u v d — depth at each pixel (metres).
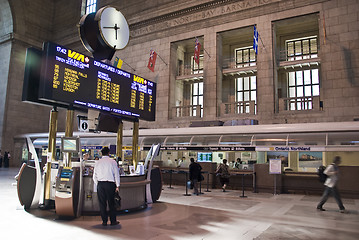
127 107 8.76
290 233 5.61
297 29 20.55
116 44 8.63
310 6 17.67
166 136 17.72
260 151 15.32
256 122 17.47
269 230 5.83
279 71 20.58
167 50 22.89
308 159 15.10
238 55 22.89
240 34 22.62
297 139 13.52
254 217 7.14
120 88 8.55
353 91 15.89
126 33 9.05
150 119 9.77
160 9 23.27
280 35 21.16
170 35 22.91
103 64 8.05
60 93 6.84
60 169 6.72
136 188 7.83
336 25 16.81
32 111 30.16
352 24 16.39
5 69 28.84
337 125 13.08
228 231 5.68
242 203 9.42
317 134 13.32
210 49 20.95
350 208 8.75
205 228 5.86
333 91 16.44
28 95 6.85
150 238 5.03
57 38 31.08
